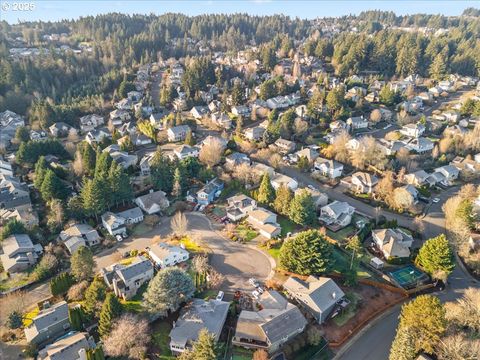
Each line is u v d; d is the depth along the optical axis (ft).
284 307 197.67
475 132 398.83
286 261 230.27
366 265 245.86
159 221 298.15
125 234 281.33
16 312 202.80
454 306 187.32
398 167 370.32
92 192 285.84
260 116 503.61
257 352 171.22
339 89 490.08
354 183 339.16
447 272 222.07
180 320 190.29
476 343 159.33
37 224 289.12
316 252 224.12
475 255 245.04
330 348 185.98
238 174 342.03
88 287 220.43
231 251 258.16
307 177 366.43
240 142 427.74
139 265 226.99
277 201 295.89
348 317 203.62
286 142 410.31
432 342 165.89
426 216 305.32
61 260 255.50
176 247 248.93
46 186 302.45
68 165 376.07
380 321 203.51
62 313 200.13
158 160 336.29
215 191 330.54
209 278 224.94
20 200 312.29
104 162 324.39
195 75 583.99
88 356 163.43
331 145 405.39
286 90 558.97
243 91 556.10
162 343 186.91
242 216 297.33
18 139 440.86
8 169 370.12
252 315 191.52
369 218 298.56
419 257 239.50
